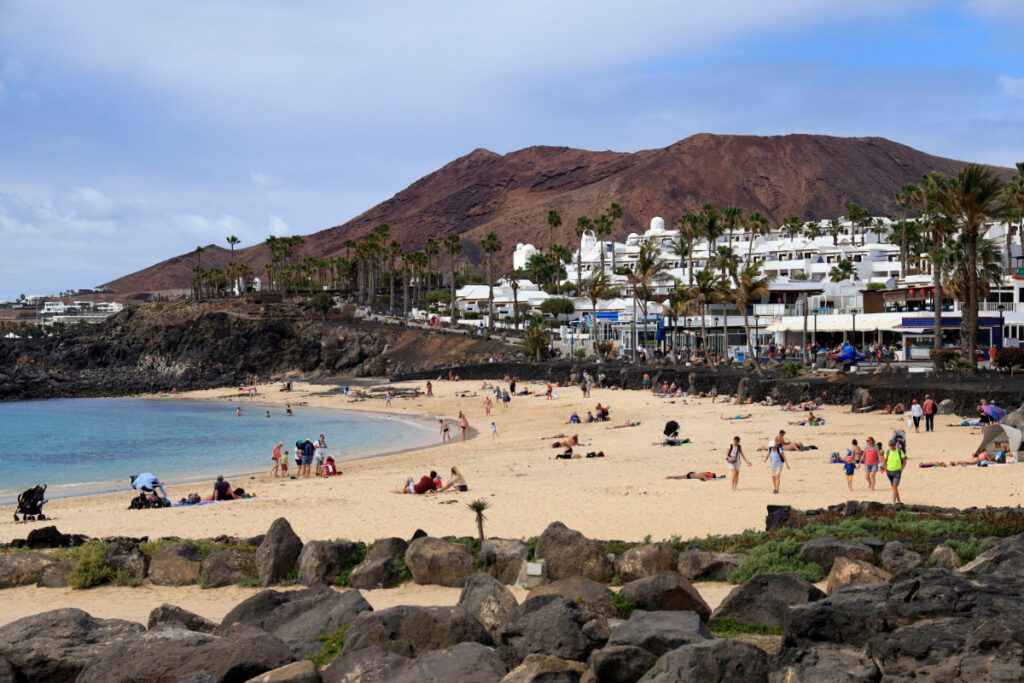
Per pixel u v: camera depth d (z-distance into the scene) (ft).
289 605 41.91
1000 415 131.03
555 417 222.07
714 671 29.58
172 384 473.67
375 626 35.81
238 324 526.57
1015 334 240.94
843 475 96.99
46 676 34.96
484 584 42.04
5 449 207.10
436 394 324.80
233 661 33.06
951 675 27.09
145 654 33.60
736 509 76.59
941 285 205.67
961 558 49.88
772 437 140.56
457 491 98.07
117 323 580.30
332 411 312.29
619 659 30.76
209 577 57.31
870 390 172.24
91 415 325.21
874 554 49.08
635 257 574.97
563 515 77.97
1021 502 73.41
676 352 319.06
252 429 252.21
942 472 93.25
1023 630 27.48
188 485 130.62
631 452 134.00
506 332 427.33
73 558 60.13
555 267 533.96
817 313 318.24
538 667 31.35
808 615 31.45
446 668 32.40
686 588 40.40
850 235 589.32
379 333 467.11
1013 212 187.32
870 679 28.07
